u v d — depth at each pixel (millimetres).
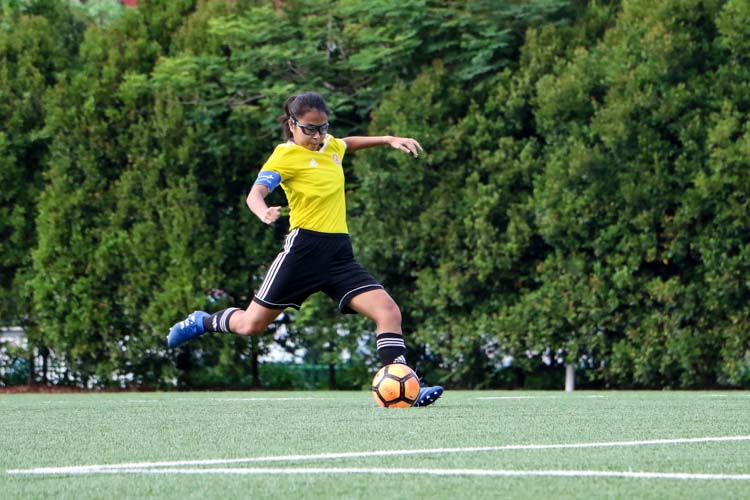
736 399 28219
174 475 11727
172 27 52469
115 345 50125
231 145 50312
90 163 50031
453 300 46969
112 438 16266
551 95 44500
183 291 48531
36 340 51906
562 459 13031
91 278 49750
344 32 50000
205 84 49656
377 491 10477
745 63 43531
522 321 45406
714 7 44219
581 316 44469
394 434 16531
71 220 49969
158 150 49906
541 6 47750
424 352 50156
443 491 10453
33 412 23750
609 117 43375
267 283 20781
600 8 48250
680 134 43062
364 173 47062
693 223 43188
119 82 50781
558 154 44469
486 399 28562
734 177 41812
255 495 10289
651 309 44281
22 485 11086
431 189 47344
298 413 21984
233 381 52750
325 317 49906
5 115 51656
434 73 47625
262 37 49438
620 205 43656
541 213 44625
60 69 53469
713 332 43344
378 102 49531
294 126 20312
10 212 52062
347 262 20953
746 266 42469
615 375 46188
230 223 50250
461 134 46594
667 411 22312
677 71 43625
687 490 10539
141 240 49312
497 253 45562
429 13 48656
